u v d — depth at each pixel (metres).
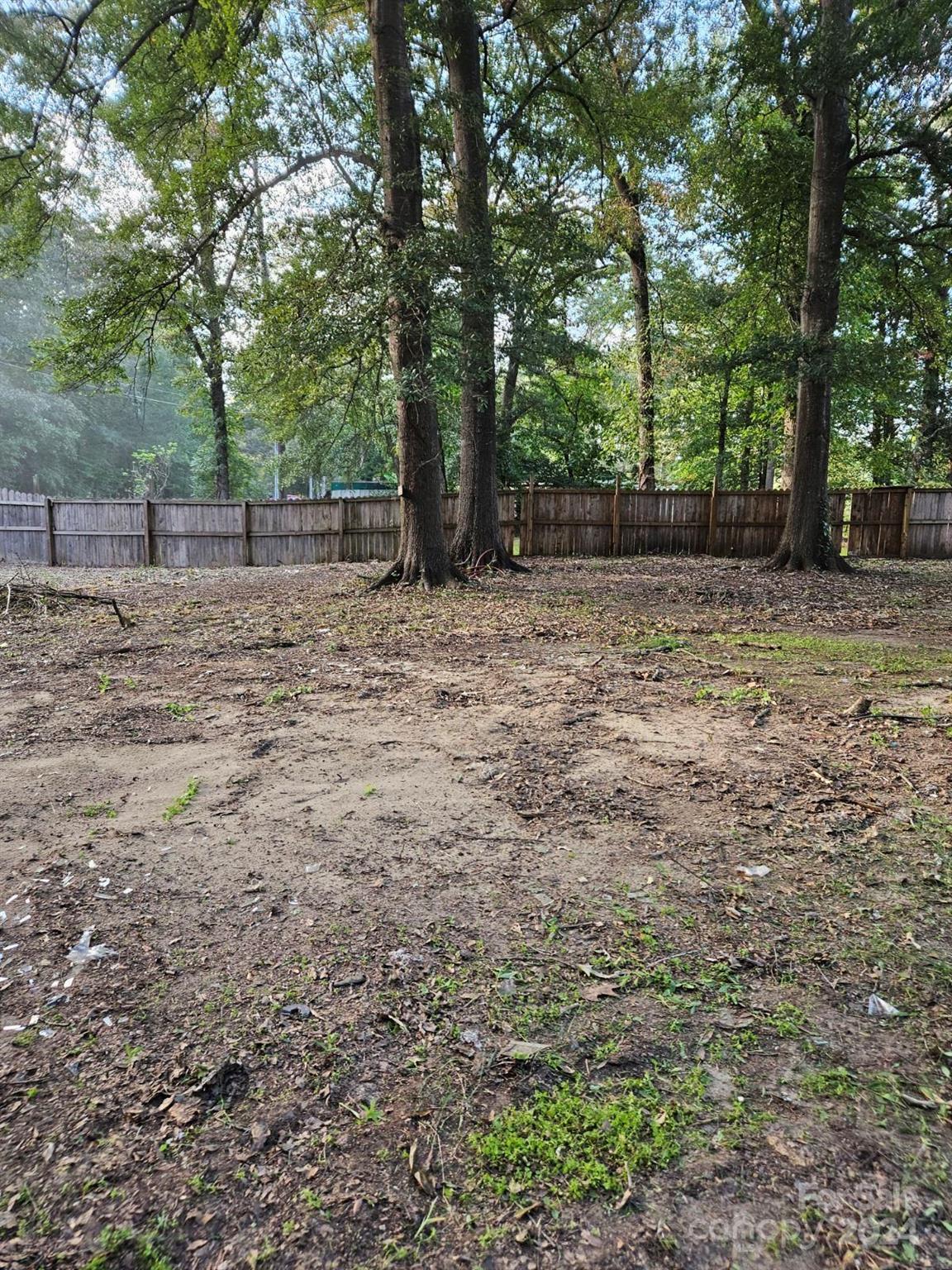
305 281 8.86
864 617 8.20
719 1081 1.65
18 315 35.56
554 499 16.36
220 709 4.75
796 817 3.04
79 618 8.45
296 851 2.82
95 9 9.80
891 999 1.93
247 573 14.08
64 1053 1.77
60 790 3.44
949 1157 1.44
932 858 2.68
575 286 13.99
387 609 8.69
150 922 2.35
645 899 2.44
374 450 24.39
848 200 12.85
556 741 4.01
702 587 10.77
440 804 3.24
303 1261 1.26
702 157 14.10
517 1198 1.38
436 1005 1.93
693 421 23.45
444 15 10.57
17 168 10.71
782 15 12.78
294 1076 1.69
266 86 8.98
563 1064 1.72
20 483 37.69
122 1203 1.37
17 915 2.39
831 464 22.69
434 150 10.32
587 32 12.23
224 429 22.56
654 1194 1.38
